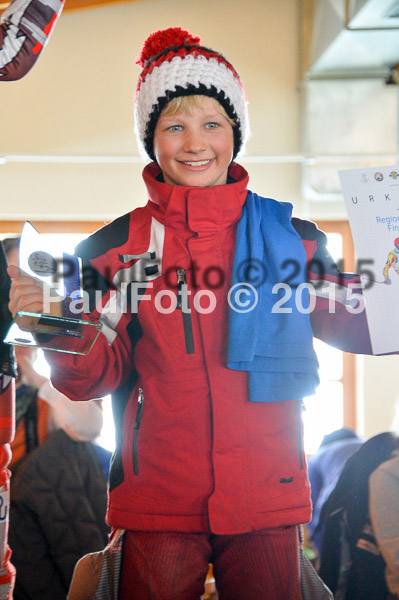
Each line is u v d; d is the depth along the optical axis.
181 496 1.34
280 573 1.35
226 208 1.41
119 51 5.75
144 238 1.46
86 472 2.41
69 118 5.75
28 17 1.58
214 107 1.44
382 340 1.42
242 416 1.35
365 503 2.03
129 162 5.76
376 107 5.53
